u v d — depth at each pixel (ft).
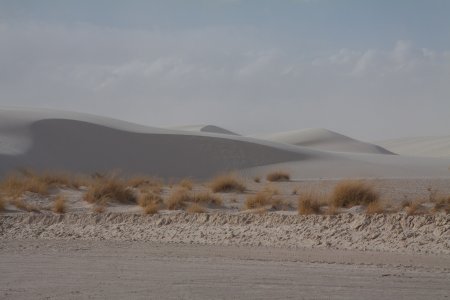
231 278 41.45
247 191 124.77
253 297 35.29
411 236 65.46
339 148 622.95
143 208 91.20
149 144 277.44
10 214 87.81
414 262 50.80
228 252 56.59
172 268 45.98
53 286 38.78
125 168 256.32
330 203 88.43
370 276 42.42
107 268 45.96
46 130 263.49
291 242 65.00
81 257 52.65
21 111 294.46
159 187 128.47
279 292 36.76
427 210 80.94
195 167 267.39
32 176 127.44
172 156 272.31
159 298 35.04
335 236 66.95
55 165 236.63
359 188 89.10
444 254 56.95
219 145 284.41
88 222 81.97
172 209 92.12
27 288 38.19
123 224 79.92
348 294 36.19
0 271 44.65
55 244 63.52
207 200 97.91
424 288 38.19
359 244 63.21
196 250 58.08
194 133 304.71
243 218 77.82
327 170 264.52
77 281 40.50
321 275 42.75
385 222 70.49
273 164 276.62
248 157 279.90
